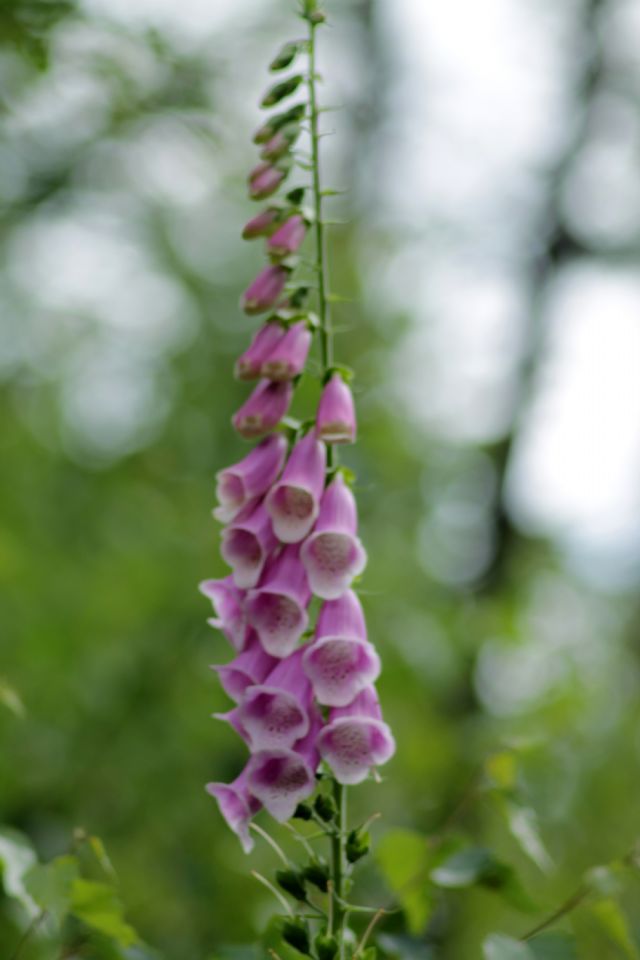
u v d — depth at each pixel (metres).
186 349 13.11
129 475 12.41
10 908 4.55
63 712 9.04
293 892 3.22
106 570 9.78
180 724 9.17
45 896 3.53
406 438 12.08
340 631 3.16
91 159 7.95
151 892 8.09
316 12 3.38
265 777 3.08
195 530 10.32
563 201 17.77
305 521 3.21
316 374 3.36
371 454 11.70
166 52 6.24
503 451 16.98
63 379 13.80
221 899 8.25
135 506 11.11
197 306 13.12
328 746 3.10
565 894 9.58
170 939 8.05
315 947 3.16
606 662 14.59
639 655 17.27
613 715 12.25
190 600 9.55
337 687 3.11
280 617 3.20
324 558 3.22
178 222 12.37
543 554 15.28
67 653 9.08
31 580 9.28
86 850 7.61
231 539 3.29
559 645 11.55
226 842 8.52
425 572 11.16
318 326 3.31
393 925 4.25
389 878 4.21
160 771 9.10
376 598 9.77
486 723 9.87
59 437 12.90
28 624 9.09
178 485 12.20
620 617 17.72
